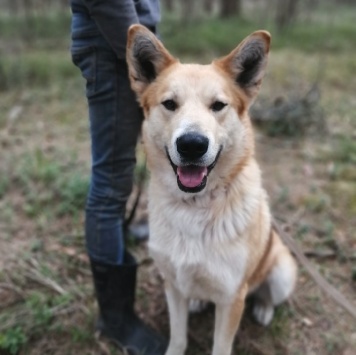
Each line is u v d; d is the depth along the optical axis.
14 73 2.43
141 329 0.86
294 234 1.15
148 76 0.77
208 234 0.72
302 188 1.37
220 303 0.76
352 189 1.35
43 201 1.26
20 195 1.30
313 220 1.22
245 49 0.74
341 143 1.65
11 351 0.81
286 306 0.94
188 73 0.73
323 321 0.91
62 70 2.64
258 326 0.90
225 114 0.72
